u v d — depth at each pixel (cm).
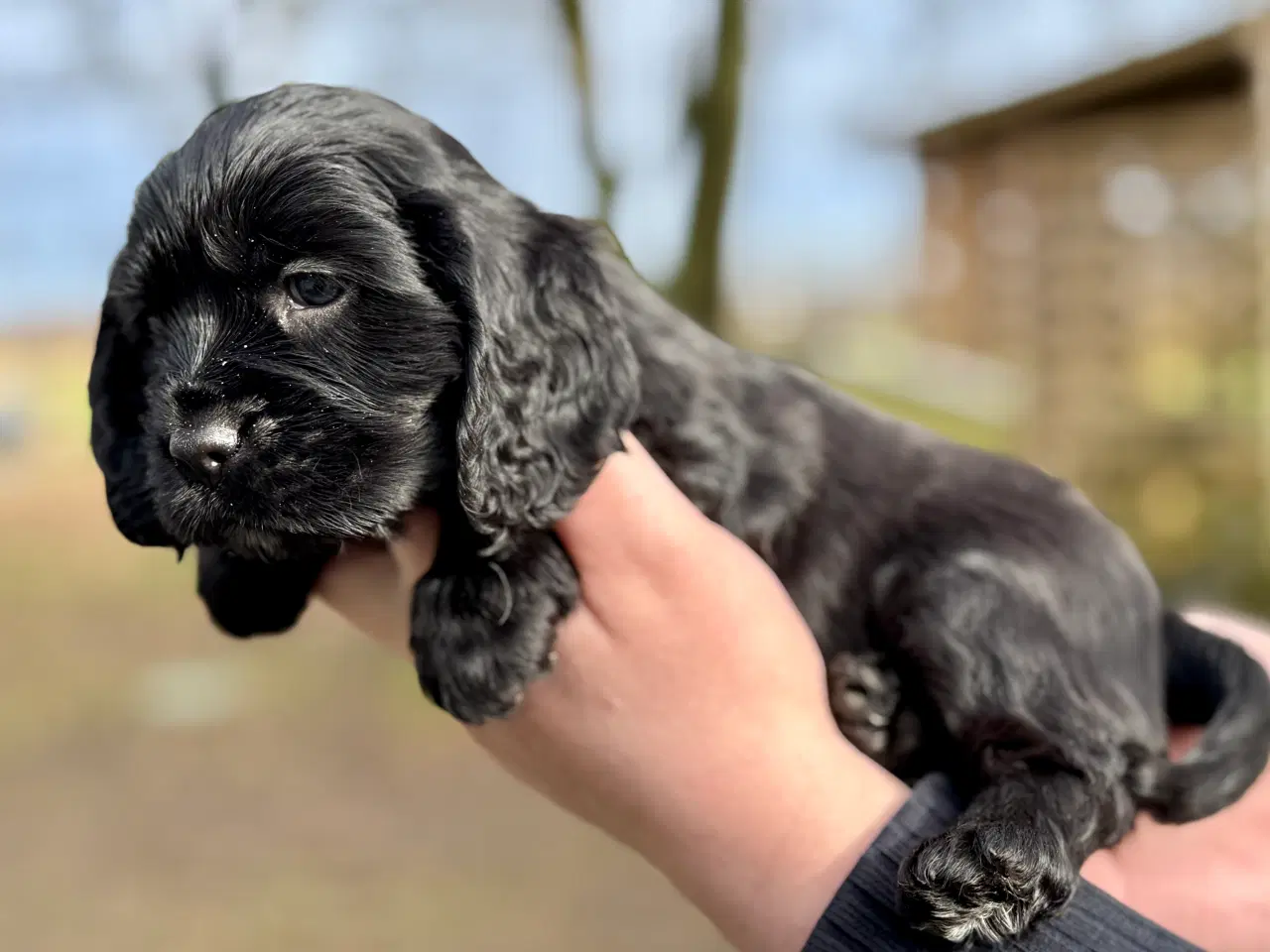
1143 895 28
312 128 28
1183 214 138
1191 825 29
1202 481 133
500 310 28
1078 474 142
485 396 27
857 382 176
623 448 29
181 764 103
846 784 28
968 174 164
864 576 32
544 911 78
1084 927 26
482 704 28
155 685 123
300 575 33
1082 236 144
